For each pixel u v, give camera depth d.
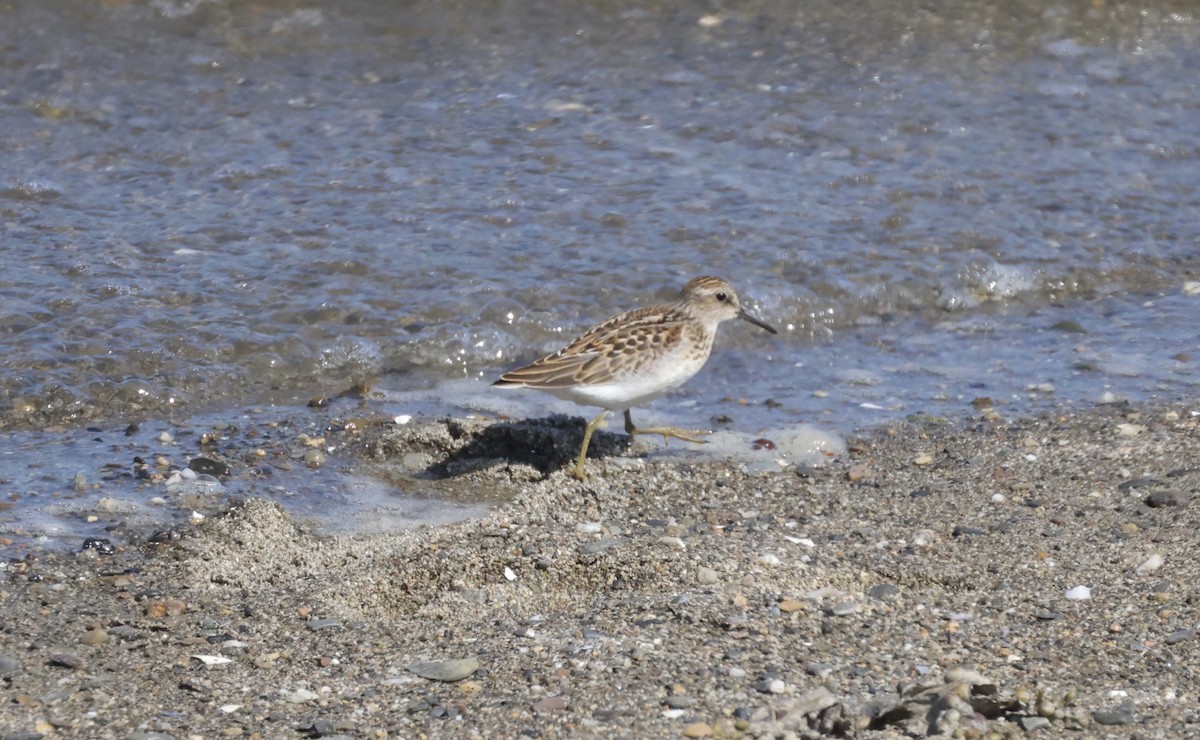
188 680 8.39
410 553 10.18
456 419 12.26
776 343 14.48
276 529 10.67
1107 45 21.20
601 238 15.86
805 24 21.25
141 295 14.37
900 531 10.55
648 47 20.47
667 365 11.35
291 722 8.00
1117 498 10.98
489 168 17.31
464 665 8.48
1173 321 14.66
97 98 18.30
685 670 8.39
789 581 9.70
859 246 15.89
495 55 20.09
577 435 12.16
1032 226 16.48
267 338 13.85
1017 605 9.37
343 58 19.75
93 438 12.16
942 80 20.02
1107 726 7.86
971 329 14.73
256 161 17.25
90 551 10.19
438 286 14.79
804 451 12.07
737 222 16.30
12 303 13.97
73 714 7.95
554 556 10.01
